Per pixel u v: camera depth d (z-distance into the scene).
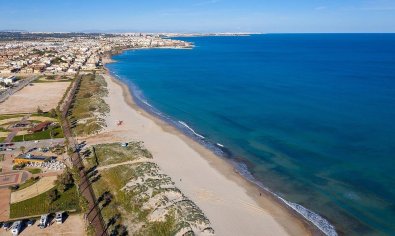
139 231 65.88
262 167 94.56
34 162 96.44
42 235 64.88
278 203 76.94
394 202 75.38
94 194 79.50
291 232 66.56
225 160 99.69
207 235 64.00
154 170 89.25
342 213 72.50
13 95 184.12
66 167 90.75
